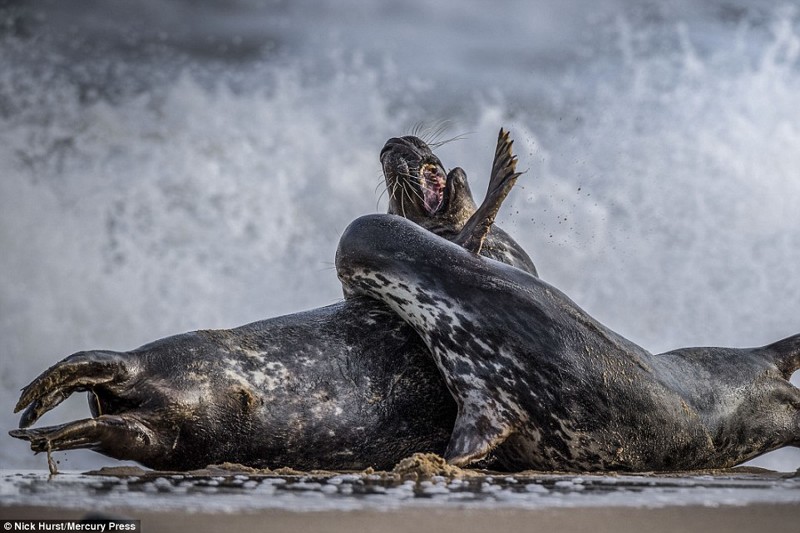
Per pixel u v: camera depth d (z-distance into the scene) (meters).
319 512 15.12
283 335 25.33
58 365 22.95
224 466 23.48
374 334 25.62
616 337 24.50
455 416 25.50
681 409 24.75
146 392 23.69
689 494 18.27
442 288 24.36
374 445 25.12
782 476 23.59
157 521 14.08
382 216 25.84
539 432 24.05
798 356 27.77
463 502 16.45
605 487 19.44
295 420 24.61
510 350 23.88
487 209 25.31
